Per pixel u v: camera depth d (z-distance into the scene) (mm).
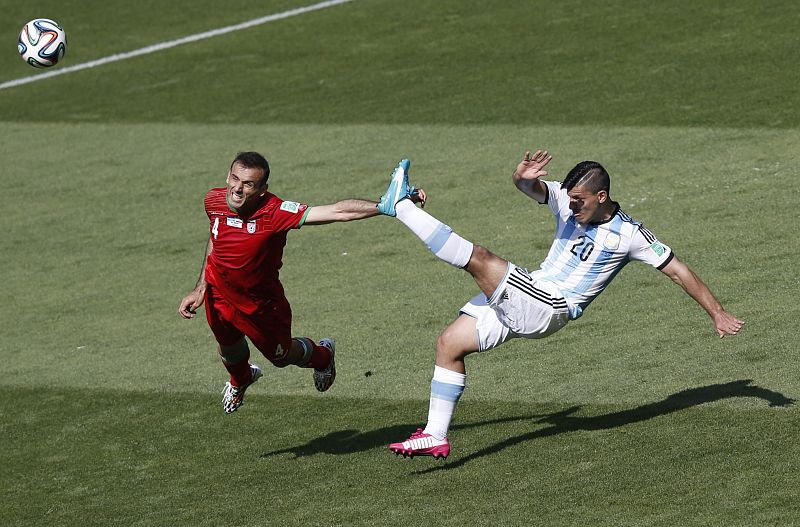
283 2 71438
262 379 30688
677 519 19516
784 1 56812
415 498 21969
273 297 23750
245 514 22469
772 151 41156
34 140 56000
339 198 43406
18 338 35781
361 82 56500
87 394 30969
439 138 48000
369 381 29375
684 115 45938
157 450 26906
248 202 22406
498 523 20312
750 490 20203
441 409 22234
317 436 26422
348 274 36969
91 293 38656
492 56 56656
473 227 39062
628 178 40844
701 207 37469
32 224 45781
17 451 27938
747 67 49719
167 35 68938
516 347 29906
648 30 56156
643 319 30297
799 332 27766
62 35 31125
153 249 41750
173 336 34438
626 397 25766
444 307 33375
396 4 67000
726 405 24281
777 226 35031
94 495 24719
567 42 56562
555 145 45062
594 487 21172
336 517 21625
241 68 61438
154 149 52312
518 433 24578
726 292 31016
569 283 22281
